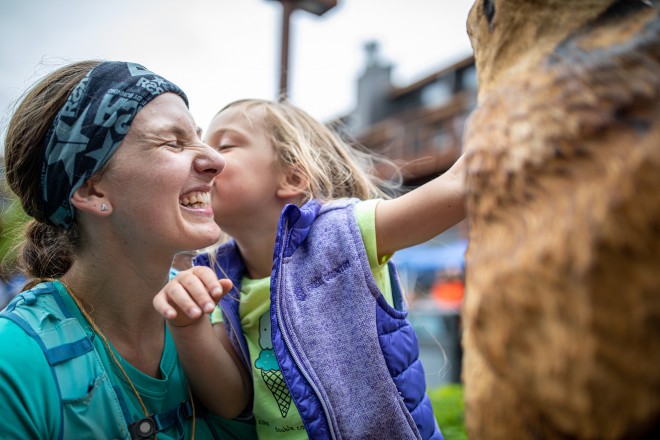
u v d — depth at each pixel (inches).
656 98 18.6
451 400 102.0
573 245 18.3
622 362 17.7
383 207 45.9
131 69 42.7
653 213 17.1
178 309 41.8
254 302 51.3
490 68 25.5
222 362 46.3
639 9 21.7
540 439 20.2
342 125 77.7
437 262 313.4
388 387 42.7
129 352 43.8
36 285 45.0
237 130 58.4
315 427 40.1
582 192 18.8
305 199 57.2
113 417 39.3
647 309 17.2
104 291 43.0
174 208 41.2
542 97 21.3
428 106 499.2
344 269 44.6
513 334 20.0
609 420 18.2
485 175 22.4
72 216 42.4
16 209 53.4
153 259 42.6
